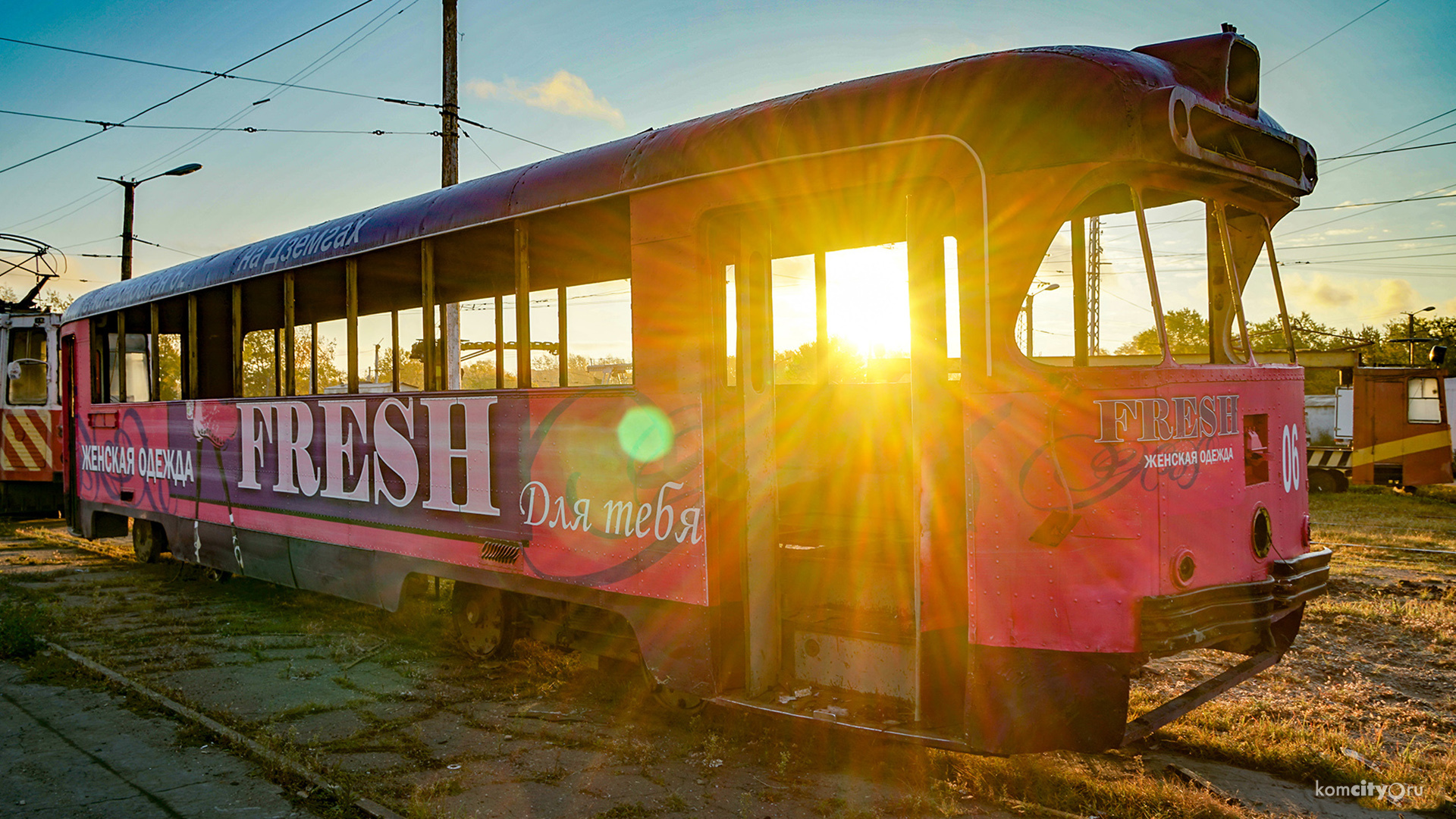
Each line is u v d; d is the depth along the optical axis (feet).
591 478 16.96
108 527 36.29
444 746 15.67
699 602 15.10
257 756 14.82
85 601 28.35
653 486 15.83
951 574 13.35
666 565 15.62
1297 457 15.61
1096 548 12.21
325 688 19.20
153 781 14.12
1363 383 78.02
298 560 25.03
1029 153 12.57
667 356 15.64
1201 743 14.87
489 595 20.44
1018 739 12.49
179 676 20.10
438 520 20.42
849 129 13.75
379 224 21.79
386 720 17.01
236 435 27.45
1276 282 15.80
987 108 12.84
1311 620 24.57
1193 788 13.19
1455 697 17.98
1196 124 12.94
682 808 12.99
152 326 31.60
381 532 22.08
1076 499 12.28
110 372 35.19
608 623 17.69
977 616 12.76
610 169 16.66
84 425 36.50
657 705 17.81
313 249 23.63
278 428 25.68
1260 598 13.53
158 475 31.60
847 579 15.48
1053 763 14.30
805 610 15.96
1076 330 12.72
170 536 30.96
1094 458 12.24
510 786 13.84
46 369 48.55
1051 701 12.34
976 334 12.89
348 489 23.16
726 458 15.30
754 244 15.60
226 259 27.50
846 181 13.78
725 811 12.92
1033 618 12.47
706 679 15.06
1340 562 36.45
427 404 20.66
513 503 18.58
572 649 20.99
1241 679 14.56
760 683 15.44
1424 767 14.16
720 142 15.03
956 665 13.39
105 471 35.19
